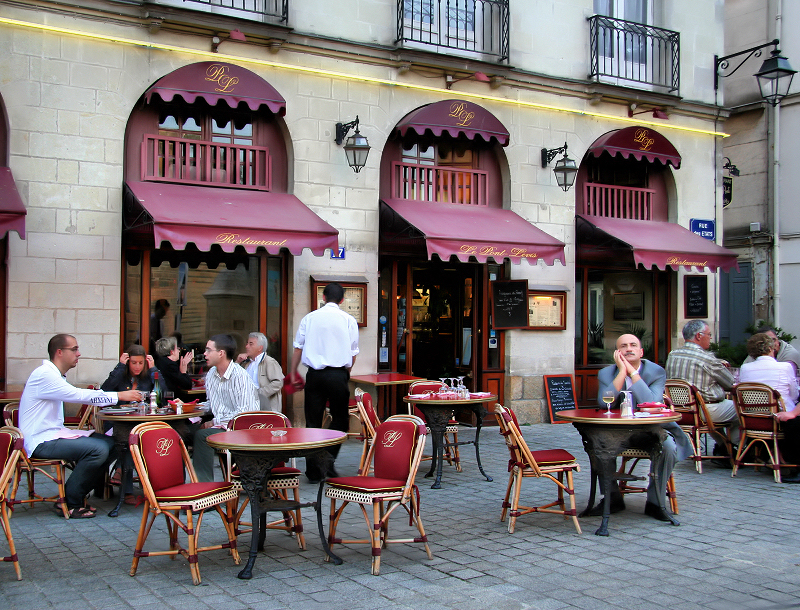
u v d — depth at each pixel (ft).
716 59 45.75
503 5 38.86
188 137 32.76
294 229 29.76
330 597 14.96
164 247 32.32
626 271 43.88
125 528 20.03
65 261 29.40
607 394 20.59
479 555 17.79
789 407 27.04
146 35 31.01
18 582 15.78
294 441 16.49
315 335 25.12
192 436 23.65
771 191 50.70
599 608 14.46
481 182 39.22
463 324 39.63
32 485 21.99
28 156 28.96
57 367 21.24
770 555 17.85
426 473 27.32
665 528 20.25
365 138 33.68
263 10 33.81
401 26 36.06
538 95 40.24
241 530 18.44
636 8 43.91
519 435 19.61
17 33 28.86
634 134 40.68
